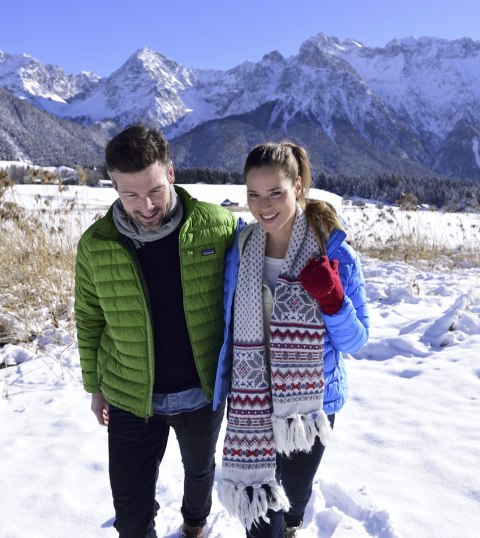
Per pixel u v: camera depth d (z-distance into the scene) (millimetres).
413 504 2477
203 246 1990
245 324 1905
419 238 10648
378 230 12734
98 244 1938
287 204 1825
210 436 2105
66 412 3553
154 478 2027
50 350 4656
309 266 1814
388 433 3121
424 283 7395
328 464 2828
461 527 2314
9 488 2695
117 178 1784
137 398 1966
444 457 2836
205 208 2025
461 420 3242
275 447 1909
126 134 1772
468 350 4406
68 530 2395
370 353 4586
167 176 1860
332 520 2406
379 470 2750
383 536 2293
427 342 4730
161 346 1987
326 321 1855
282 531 1977
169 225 1917
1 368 4426
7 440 3182
